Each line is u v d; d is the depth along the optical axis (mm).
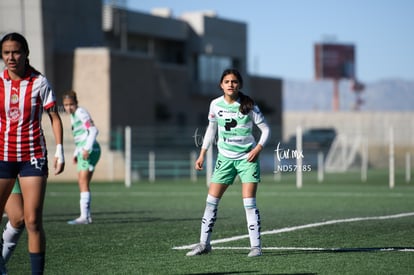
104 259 19609
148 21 112875
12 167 15164
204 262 18844
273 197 44500
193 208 36188
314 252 20344
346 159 100438
